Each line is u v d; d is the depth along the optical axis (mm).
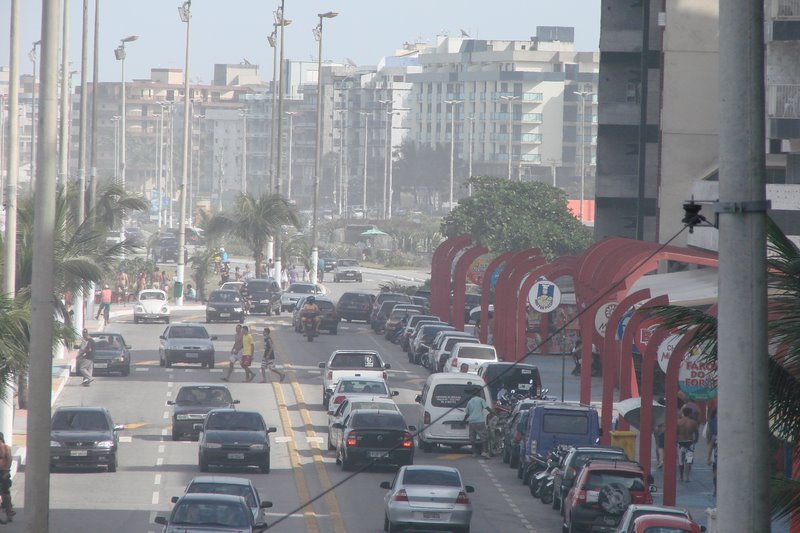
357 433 103688
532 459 101062
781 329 44500
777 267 44594
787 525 85375
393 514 81000
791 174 121625
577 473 86750
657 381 150500
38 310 60219
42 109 61312
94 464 100688
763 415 30000
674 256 126625
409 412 138125
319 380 158250
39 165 61062
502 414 117062
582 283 137250
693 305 119125
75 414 103500
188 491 73750
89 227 119375
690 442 104812
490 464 113562
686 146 172250
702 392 89625
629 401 106500
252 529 67375
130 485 96938
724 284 30234
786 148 117938
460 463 113375
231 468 105062
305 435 122562
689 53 172000
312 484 99500
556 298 128250
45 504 59656
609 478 80625
